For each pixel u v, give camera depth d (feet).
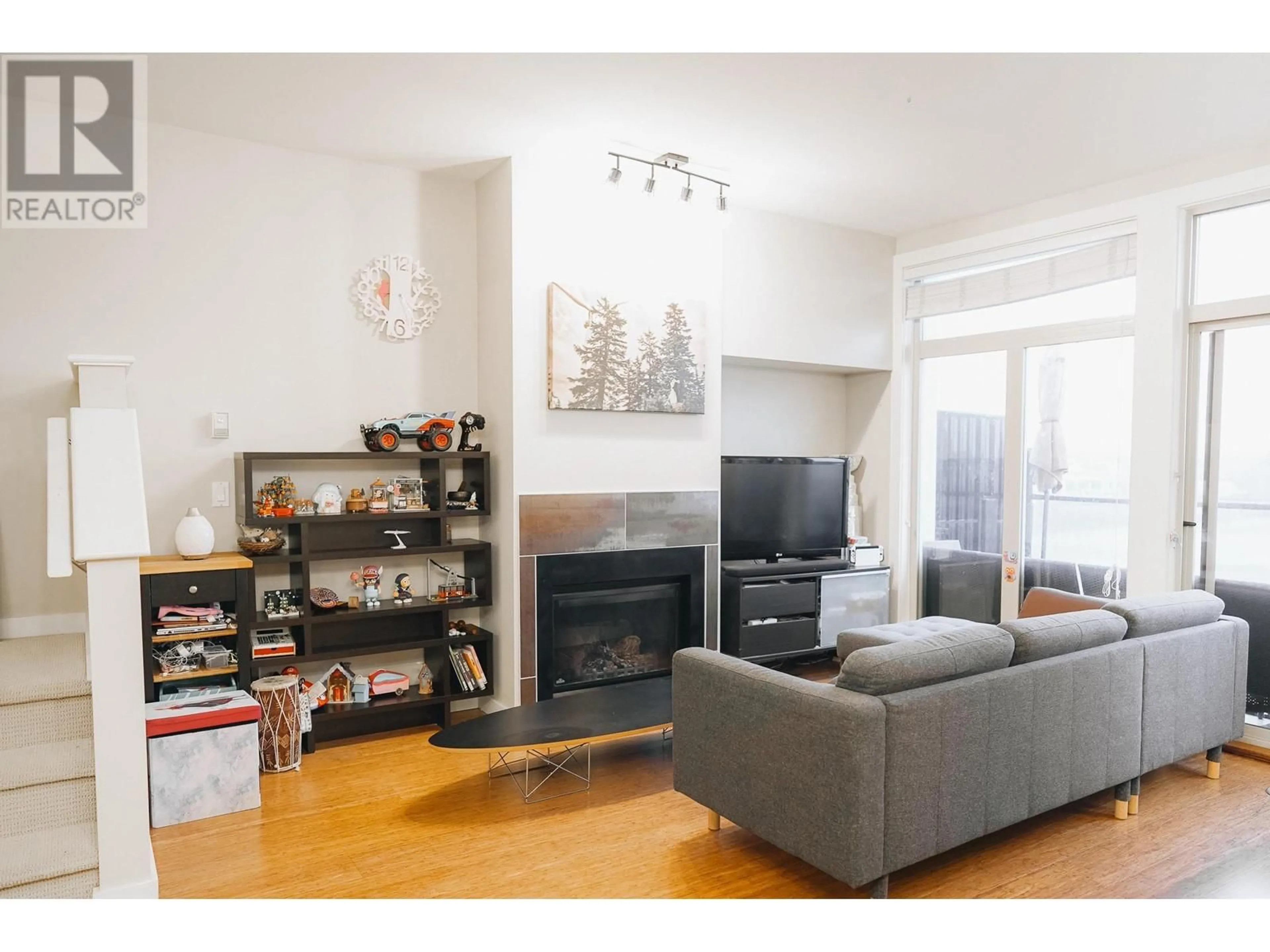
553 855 9.25
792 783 8.16
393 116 11.79
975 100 11.27
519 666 13.75
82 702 9.09
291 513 12.59
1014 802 8.83
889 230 17.87
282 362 13.10
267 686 11.84
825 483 17.85
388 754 12.57
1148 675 10.33
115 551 7.98
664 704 12.51
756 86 10.84
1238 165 13.04
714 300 15.75
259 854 9.29
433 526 14.33
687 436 15.56
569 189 13.99
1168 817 10.37
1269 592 12.99
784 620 16.76
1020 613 14.52
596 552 14.46
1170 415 13.83
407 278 14.08
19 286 11.35
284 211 13.05
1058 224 15.44
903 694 7.95
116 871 8.09
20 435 11.36
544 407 13.92
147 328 12.10
